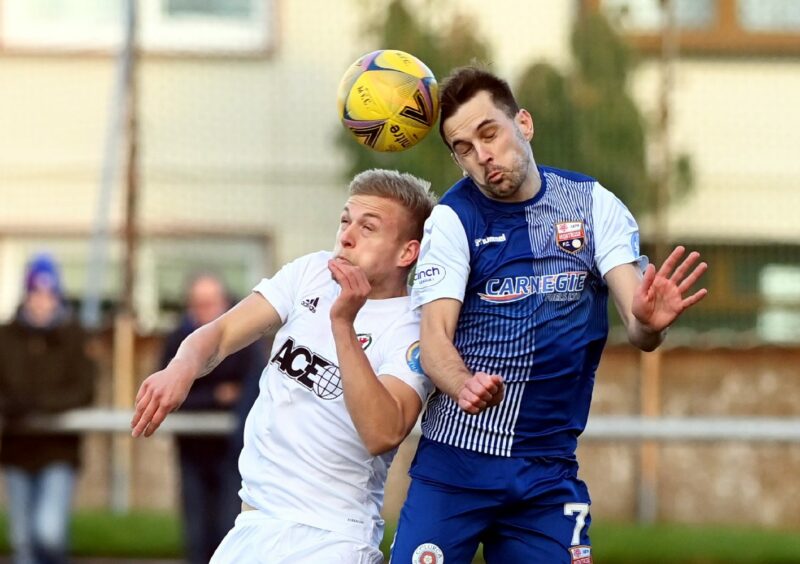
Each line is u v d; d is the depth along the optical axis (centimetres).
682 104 4356
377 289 1538
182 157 4541
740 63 4406
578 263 1553
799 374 3850
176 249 4531
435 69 4212
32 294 2850
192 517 2739
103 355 3797
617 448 3759
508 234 1552
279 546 1459
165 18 4644
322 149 4581
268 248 4556
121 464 3712
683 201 4238
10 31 4772
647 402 3806
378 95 1530
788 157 4325
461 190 1579
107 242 4262
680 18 4425
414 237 1539
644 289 1408
